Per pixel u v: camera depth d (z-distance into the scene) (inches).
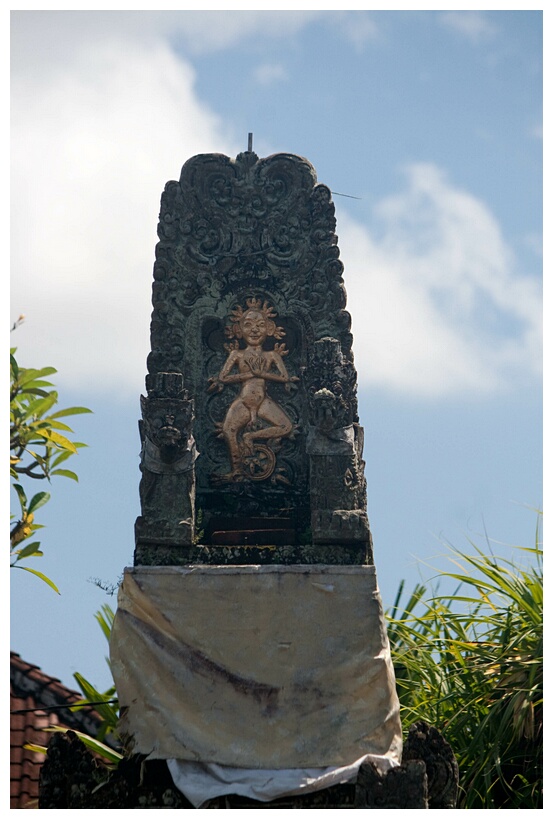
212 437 451.5
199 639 402.3
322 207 466.3
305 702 397.1
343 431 430.9
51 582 431.8
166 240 461.7
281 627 403.5
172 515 421.1
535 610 514.6
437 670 531.2
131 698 397.7
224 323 459.2
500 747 490.6
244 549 418.9
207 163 470.0
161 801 388.5
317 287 458.9
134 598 406.6
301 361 457.7
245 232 466.0
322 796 388.8
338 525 419.8
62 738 400.2
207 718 394.9
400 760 398.6
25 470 431.2
